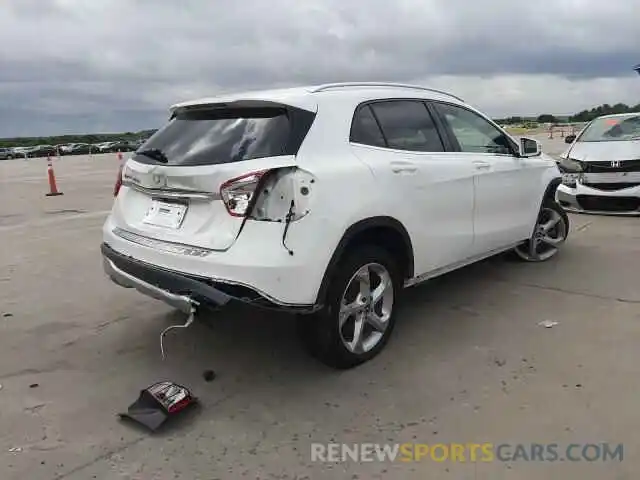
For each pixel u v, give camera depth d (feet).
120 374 11.87
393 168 11.85
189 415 10.19
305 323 11.08
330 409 10.25
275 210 9.79
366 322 11.95
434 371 11.51
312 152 10.44
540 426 9.46
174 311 15.53
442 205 13.39
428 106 14.01
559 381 10.93
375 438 9.32
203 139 11.19
